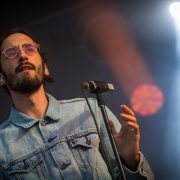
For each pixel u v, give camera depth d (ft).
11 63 12.66
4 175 12.27
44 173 11.98
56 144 12.30
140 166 12.13
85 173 12.00
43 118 12.74
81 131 12.60
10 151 12.30
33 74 12.51
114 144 11.28
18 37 13.23
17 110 13.08
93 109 13.07
